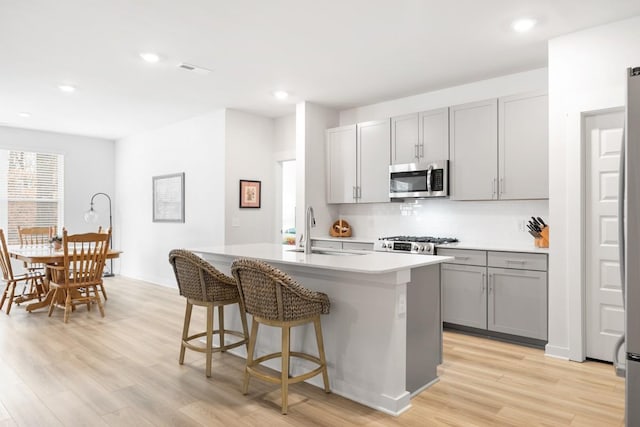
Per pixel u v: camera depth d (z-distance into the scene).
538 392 2.58
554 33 3.15
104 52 3.51
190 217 5.93
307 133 5.07
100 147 7.38
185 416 2.29
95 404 2.43
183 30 3.11
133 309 4.79
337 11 2.83
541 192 3.58
